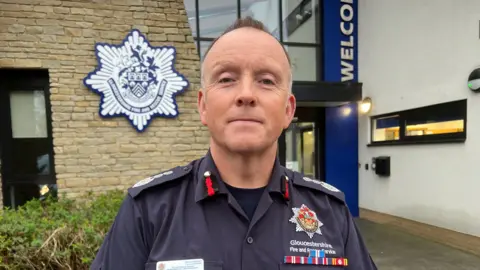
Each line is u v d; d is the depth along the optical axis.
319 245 1.01
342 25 6.61
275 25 6.32
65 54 4.44
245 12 6.05
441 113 5.02
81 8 4.50
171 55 4.79
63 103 4.43
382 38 6.12
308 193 1.14
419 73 5.34
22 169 4.63
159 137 4.76
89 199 4.18
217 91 0.98
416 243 4.62
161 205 1.00
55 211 3.17
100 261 1.00
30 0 4.33
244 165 1.02
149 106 4.70
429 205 5.23
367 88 6.58
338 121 6.73
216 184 1.02
